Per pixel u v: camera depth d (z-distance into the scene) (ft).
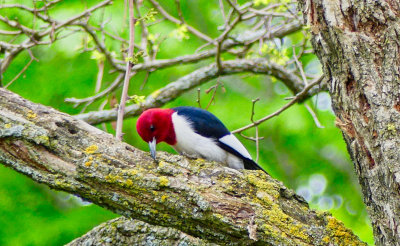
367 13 21.26
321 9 22.20
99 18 46.88
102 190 20.54
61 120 21.91
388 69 20.71
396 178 19.84
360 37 21.26
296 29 41.83
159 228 24.07
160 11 40.52
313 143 52.34
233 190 20.94
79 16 38.19
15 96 22.48
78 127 21.98
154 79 51.26
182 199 20.15
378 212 21.20
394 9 21.12
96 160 20.70
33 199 44.55
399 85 20.44
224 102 51.67
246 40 42.75
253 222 20.13
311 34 22.70
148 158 21.67
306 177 53.26
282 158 52.90
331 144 51.90
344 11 21.70
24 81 47.26
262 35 40.14
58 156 21.03
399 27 20.79
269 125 51.62
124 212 20.80
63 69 47.78
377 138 20.68
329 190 52.85
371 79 20.92
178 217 20.31
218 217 19.99
